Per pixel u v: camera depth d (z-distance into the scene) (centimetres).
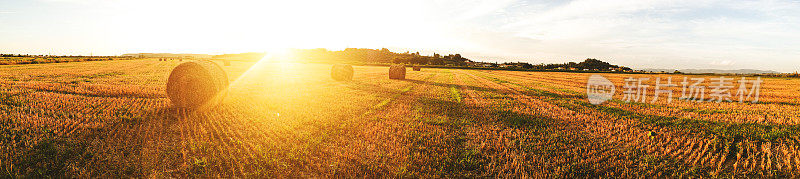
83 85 1321
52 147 494
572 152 562
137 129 624
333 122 728
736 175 485
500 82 2386
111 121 659
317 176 445
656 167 496
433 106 1018
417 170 473
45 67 2794
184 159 477
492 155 527
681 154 565
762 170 504
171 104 911
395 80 2227
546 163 500
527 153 548
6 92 1001
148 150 508
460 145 594
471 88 1748
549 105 1116
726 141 628
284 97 1119
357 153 529
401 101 1118
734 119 882
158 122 684
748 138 659
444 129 707
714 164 524
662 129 743
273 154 506
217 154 497
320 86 1594
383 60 16788
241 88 1388
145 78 1788
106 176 419
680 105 1173
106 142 536
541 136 663
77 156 469
